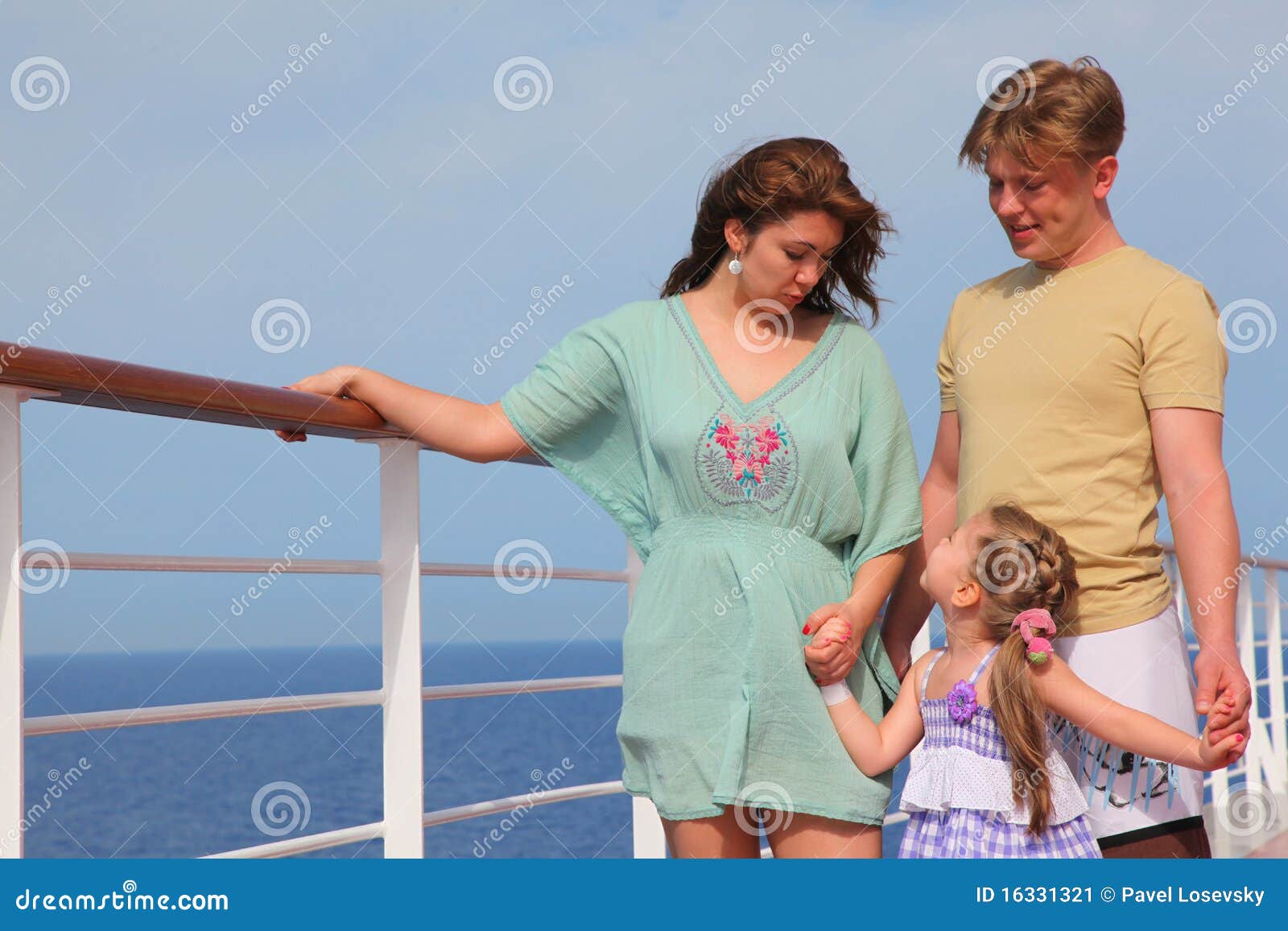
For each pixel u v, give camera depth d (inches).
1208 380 86.4
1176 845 88.8
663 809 88.2
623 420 96.7
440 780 1227.2
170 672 4714.6
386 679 93.4
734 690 87.5
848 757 88.9
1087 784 91.0
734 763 85.1
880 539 92.4
